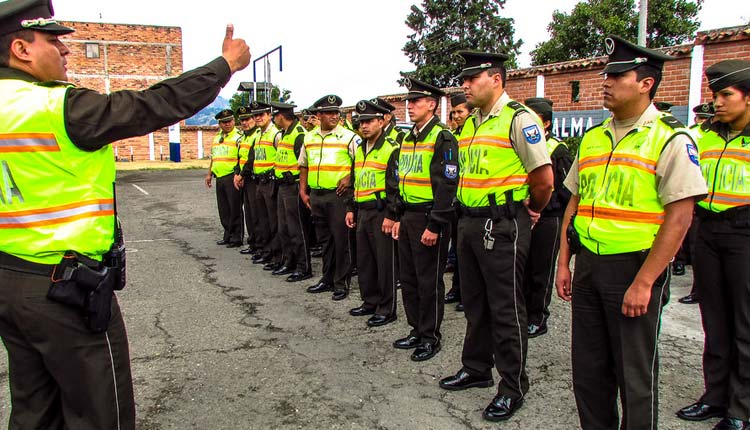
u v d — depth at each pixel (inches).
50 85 75.6
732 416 117.0
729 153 122.3
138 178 751.7
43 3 78.2
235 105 1180.5
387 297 186.1
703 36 335.6
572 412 126.1
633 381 94.2
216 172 312.7
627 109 94.3
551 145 177.2
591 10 945.5
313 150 217.2
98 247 79.1
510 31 1364.4
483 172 122.7
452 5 1370.6
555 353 161.0
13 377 83.4
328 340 171.5
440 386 138.8
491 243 122.3
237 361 154.6
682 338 170.4
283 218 249.4
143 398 133.0
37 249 74.9
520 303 125.0
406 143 161.6
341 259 215.5
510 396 125.3
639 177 91.9
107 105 74.0
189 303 208.7
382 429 119.0
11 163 73.4
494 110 123.6
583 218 100.4
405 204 159.2
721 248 120.8
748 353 116.1
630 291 91.4
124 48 1139.9
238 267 268.7
